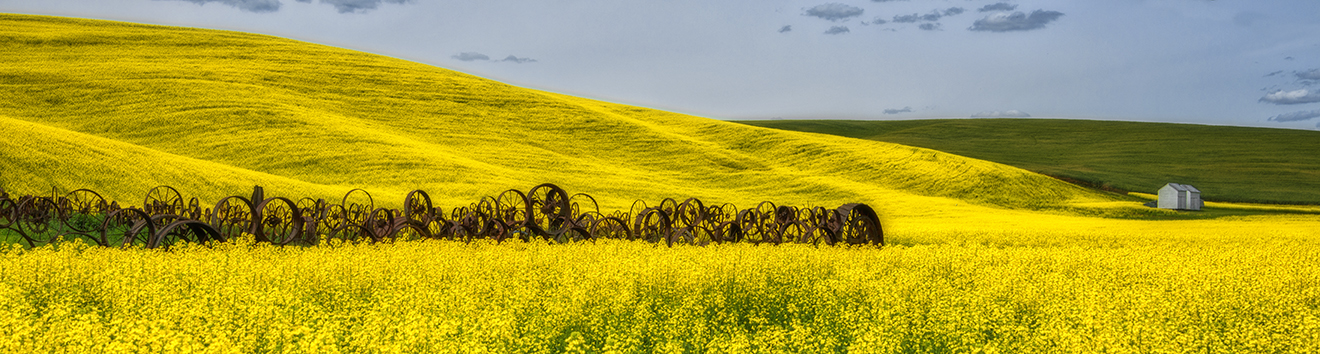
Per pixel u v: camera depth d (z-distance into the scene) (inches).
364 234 816.9
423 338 275.6
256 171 1953.7
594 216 1056.2
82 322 279.3
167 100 2539.4
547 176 2231.8
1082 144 3897.6
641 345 323.9
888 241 1081.4
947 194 2394.2
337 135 2326.5
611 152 2691.9
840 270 518.6
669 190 2230.6
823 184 2436.0
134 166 1583.4
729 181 2466.8
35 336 274.2
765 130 3189.0
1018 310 400.8
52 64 2898.6
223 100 2568.9
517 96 3230.8
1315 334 321.1
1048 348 307.9
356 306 370.3
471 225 864.9
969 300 397.1
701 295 413.1
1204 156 3521.2
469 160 2297.0
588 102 3636.8
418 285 390.0
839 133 4414.4
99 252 498.6
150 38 3511.3
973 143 3998.5
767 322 386.0
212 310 331.6
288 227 970.7
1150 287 449.1
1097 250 716.7
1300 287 490.3
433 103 2957.7
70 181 1403.8
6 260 422.3
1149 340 311.3
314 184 1802.4
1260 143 3841.0
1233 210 2231.8
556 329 335.6
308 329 274.4
